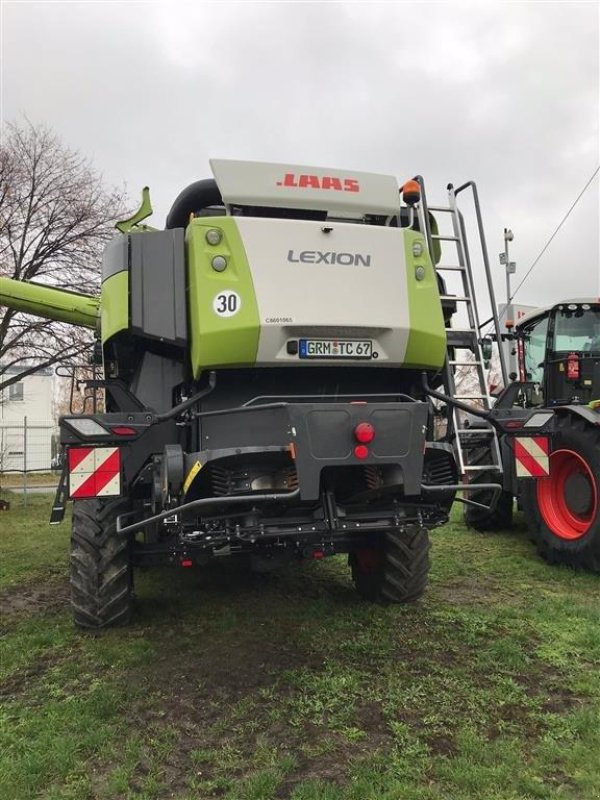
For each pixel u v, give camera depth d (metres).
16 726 3.31
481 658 4.05
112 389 4.05
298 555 4.36
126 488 4.03
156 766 2.92
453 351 4.88
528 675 3.82
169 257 4.04
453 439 4.49
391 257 4.25
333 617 4.89
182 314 4.00
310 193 4.41
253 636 4.56
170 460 3.77
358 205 4.50
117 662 4.08
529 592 5.51
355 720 3.31
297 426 3.56
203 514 3.92
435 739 3.12
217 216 4.41
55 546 8.21
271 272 3.98
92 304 7.34
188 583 5.96
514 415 4.37
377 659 4.10
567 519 6.29
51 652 4.31
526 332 8.45
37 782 2.80
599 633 4.39
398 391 4.58
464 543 7.54
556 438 6.25
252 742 3.13
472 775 2.77
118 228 6.09
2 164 13.78
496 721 3.28
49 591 5.96
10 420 32.72
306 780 2.78
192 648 4.34
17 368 19.98
